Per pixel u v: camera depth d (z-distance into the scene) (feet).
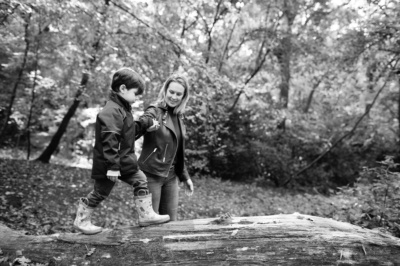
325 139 39.86
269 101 39.32
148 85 22.90
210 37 34.76
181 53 21.44
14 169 25.44
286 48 36.81
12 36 26.71
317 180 39.55
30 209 18.62
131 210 22.17
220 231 8.77
